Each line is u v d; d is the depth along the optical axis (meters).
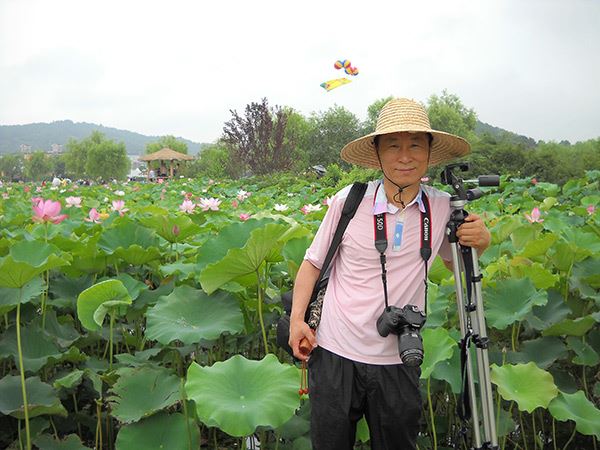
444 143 2.54
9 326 3.38
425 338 3.04
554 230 5.50
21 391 3.02
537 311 3.76
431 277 4.04
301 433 2.98
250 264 3.22
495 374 2.89
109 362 3.57
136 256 4.18
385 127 2.36
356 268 2.43
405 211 2.42
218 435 3.81
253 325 3.84
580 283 3.92
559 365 3.78
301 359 2.43
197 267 3.71
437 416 3.46
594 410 2.93
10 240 4.71
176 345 3.75
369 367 2.37
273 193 15.12
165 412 2.86
